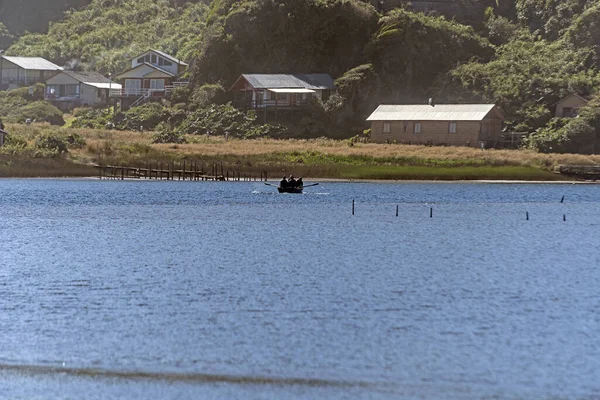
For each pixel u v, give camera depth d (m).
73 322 154.50
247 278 194.50
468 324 155.12
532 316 161.38
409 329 151.62
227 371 130.75
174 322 154.88
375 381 127.44
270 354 138.00
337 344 143.00
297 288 183.88
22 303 167.88
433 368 132.50
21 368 131.62
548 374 130.25
